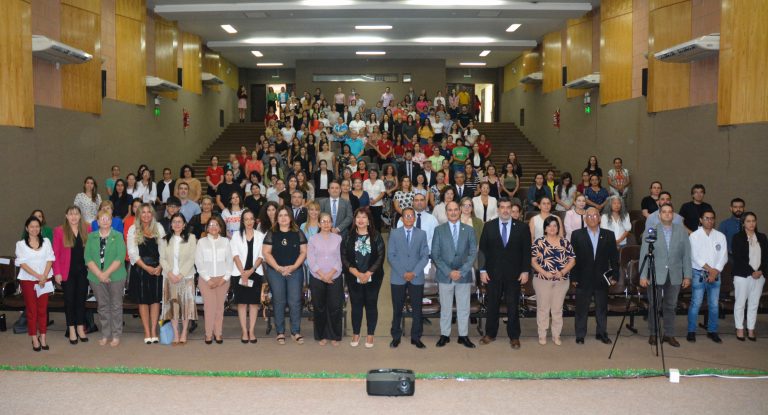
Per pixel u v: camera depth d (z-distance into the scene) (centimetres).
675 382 615
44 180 1308
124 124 1723
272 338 893
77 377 631
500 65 3148
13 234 1192
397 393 573
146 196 1368
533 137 2625
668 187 1453
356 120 2198
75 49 1305
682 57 1302
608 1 1753
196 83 2378
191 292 862
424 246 835
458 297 846
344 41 2448
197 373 660
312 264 841
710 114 1280
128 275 945
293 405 552
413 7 1761
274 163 1658
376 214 1455
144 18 1803
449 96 2867
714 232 872
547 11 1808
